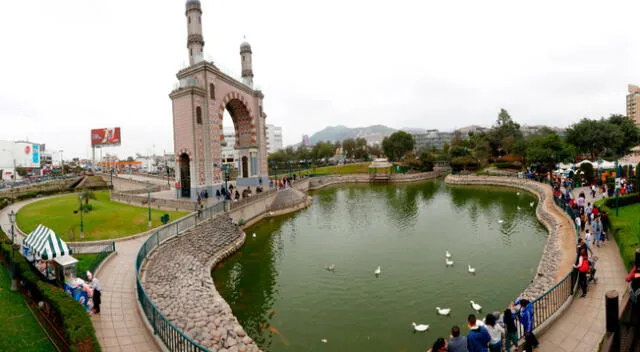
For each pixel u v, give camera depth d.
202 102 37.09
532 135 134.00
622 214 24.31
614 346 5.59
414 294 18.80
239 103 46.34
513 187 58.91
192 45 38.78
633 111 132.62
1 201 38.00
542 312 11.95
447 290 19.03
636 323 5.48
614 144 70.69
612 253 18.14
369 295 19.00
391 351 13.78
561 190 40.91
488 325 9.33
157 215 29.55
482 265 22.52
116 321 12.57
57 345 10.24
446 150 119.19
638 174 28.55
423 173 83.62
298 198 50.22
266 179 52.22
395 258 24.98
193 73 38.16
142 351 10.70
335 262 24.64
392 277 21.39
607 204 26.83
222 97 40.72
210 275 21.58
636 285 5.74
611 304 5.81
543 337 10.96
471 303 17.20
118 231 24.84
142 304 13.01
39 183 60.25
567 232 24.47
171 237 22.92
